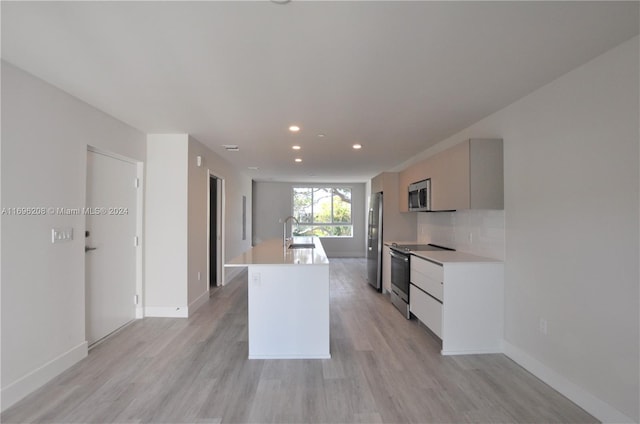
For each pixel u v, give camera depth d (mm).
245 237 7512
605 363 1904
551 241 2299
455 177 3090
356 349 2943
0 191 1988
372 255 5543
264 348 2762
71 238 2566
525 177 2561
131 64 2035
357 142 4086
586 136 2018
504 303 2842
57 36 1710
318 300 2791
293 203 9344
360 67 2068
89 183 2928
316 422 1893
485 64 2029
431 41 1762
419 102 2682
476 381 2367
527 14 1521
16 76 2078
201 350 2893
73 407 2020
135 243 3693
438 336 2936
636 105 1730
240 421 1900
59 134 2445
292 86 2363
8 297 2041
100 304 3090
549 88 2309
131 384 2295
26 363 2160
